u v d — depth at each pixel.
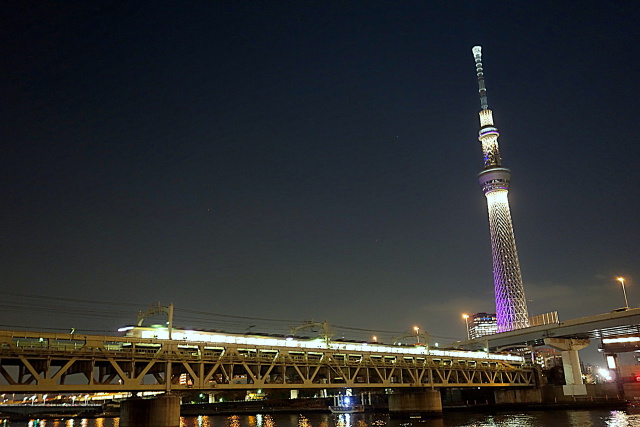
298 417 185.88
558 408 160.88
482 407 171.12
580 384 172.25
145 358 82.44
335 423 138.00
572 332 171.75
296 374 112.31
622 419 117.94
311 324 115.12
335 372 108.75
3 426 184.62
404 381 135.00
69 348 76.31
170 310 89.00
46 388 72.44
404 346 137.00
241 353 97.56
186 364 86.62
